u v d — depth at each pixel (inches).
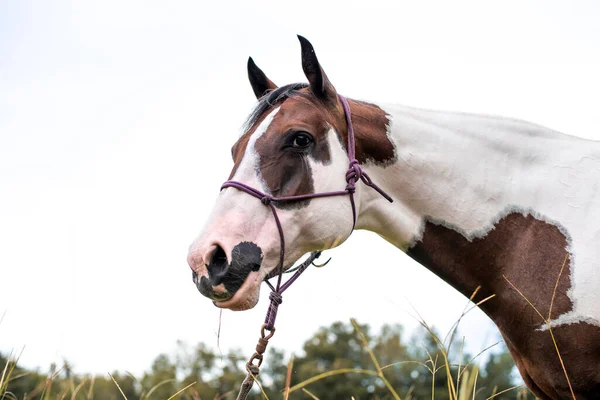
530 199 102.4
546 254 97.7
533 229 100.7
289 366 83.6
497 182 104.8
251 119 107.3
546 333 94.5
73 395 120.6
